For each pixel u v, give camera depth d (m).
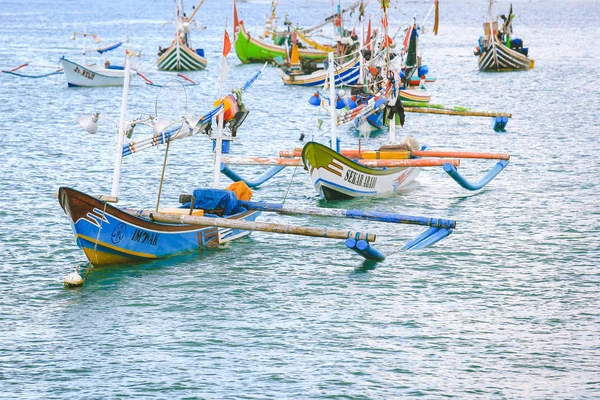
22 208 64.56
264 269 51.12
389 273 50.56
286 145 97.00
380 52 90.19
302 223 62.25
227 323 42.84
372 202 68.69
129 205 66.88
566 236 58.12
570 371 37.81
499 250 55.03
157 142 52.62
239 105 59.81
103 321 42.91
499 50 182.00
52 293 46.59
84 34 156.12
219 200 55.75
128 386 36.16
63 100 135.00
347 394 35.62
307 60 161.88
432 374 37.44
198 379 36.84
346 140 101.00
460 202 68.50
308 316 43.81
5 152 88.12
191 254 53.81
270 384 36.44
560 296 46.72
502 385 36.53
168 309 44.56
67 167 81.06
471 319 43.50
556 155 88.56
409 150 74.31
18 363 38.16
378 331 42.00
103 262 50.28
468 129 108.56
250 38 192.75
